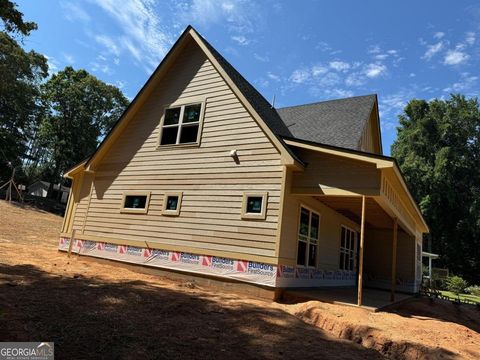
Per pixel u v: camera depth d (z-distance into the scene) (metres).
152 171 11.52
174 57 12.10
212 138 10.52
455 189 43.41
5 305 4.93
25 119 42.03
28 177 54.84
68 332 4.29
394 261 10.46
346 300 8.71
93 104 45.91
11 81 37.12
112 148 12.84
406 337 5.77
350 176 8.59
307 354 4.70
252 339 5.01
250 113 9.88
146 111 12.43
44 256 11.20
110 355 3.81
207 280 9.34
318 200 11.19
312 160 9.19
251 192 9.30
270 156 9.27
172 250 10.23
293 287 9.40
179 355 4.06
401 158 46.28
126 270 10.66
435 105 46.47
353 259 16.03
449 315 10.30
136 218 11.38
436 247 43.28
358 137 11.09
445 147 42.97
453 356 5.25
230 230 9.36
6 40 34.59
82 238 12.56
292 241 9.36
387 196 9.09
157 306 6.09
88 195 13.05
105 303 5.86
